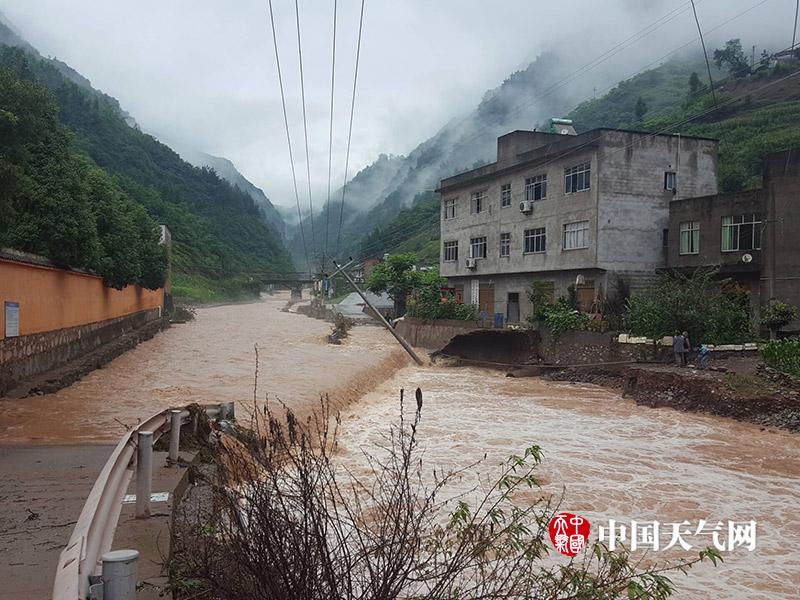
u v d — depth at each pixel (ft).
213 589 13.02
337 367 83.05
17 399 50.85
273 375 73.26
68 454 32.73
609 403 69.67
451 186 133.90
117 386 61.93
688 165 100.89
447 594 14.39
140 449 20.76
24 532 19.51
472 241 127.44
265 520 11.99
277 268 439.63
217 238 393.70
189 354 95.04
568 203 101.76
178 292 263.08
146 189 352.49
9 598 14.62
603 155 96.02
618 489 38.70
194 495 24.98
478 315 114.93
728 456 47.29
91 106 407.44
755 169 165.58
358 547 13.01
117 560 9.41
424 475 39.73
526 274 112.06
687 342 73.67
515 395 75.15
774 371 62.59
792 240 79.25
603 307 93.86
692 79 272.72
